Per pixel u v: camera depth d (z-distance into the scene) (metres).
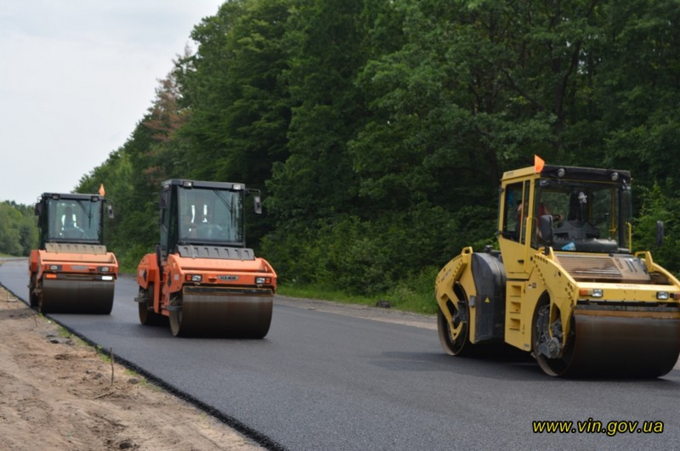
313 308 29.28
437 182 37.06
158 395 10.46
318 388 10.85
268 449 7.71
